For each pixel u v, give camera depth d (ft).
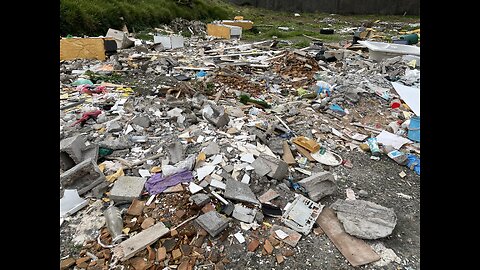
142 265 12.52
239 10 114.73
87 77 34.01
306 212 15.25
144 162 18.31
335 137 24.06
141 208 14.80
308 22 108.06
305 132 24.02
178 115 23.94
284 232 14.19
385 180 19.15
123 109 25.62
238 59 47.34
